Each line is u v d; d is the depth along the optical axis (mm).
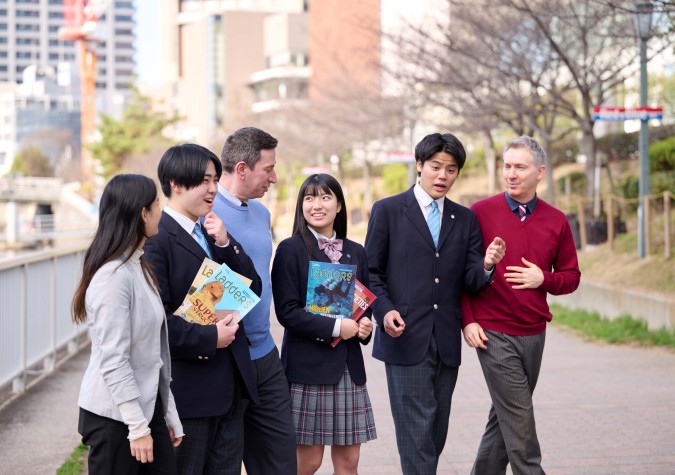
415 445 4660
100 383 3414
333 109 31422
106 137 70438
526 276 4562
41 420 6852
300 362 4496
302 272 4508
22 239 61781
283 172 58812
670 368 9352
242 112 66062
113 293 3371
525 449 4609
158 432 3568
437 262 4707
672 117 25172
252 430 4406
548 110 16547
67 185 90250
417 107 20000
